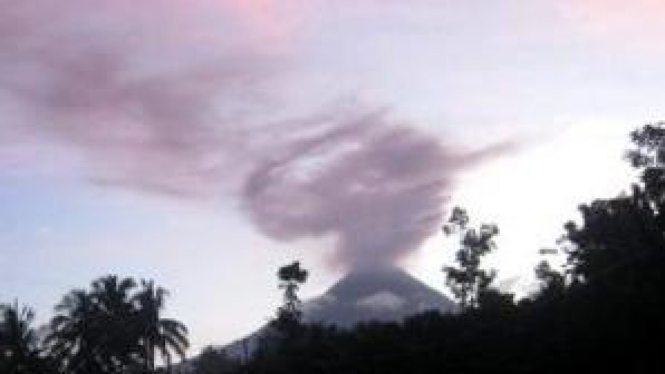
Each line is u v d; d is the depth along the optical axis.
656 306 51.25
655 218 59.72
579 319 54.12
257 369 69.12
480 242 83.38
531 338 55.56
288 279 80.31
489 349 56.38
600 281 56.62
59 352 87.69
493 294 64.38
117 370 89.12
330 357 63.62
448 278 83.12
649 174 64.69
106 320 88.50
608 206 66.12
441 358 57.00
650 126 67.38
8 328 85.75
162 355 91.12
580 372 52.38
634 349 51.16
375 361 59.50
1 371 82.94
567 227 67.69
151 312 90.56
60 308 89.56
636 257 56.78
